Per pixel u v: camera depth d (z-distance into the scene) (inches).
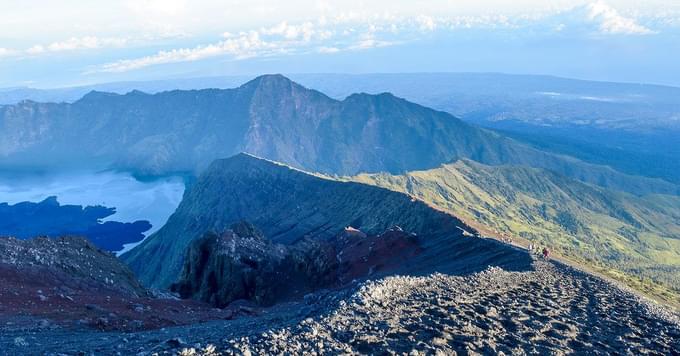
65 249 2819.9
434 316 1238.9
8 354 1145.4
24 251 2500.0
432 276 1800.0
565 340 1218.0
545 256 2933.1
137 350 1080.8
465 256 3307.1
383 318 1178.6
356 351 967.6
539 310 1470.2
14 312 1667.1
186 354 904.9
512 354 1059.9
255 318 1861.5
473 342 1085.8
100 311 1875.0
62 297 2007.9
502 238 4106.8
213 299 4660.4
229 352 911.0
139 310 2092.8
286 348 943.7
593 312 1552.7
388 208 6678.2
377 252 4185.5
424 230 4970.5
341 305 1277.1
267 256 5022.1
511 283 1883.6
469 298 1489.9
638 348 1235.9
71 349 1171.9
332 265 4453.7
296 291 4448.8
